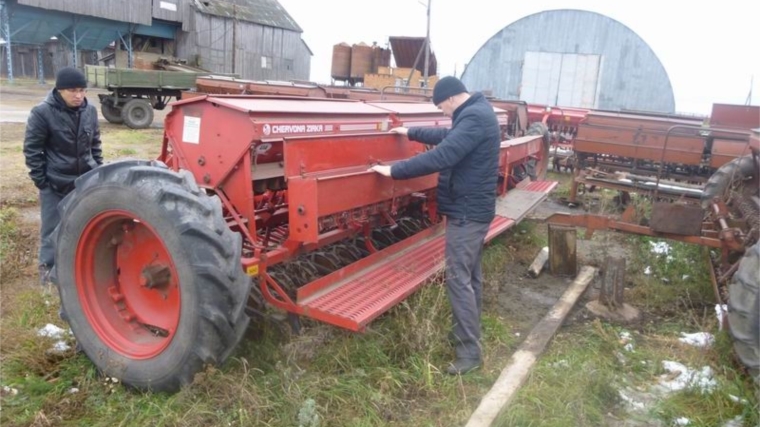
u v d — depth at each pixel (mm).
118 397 2994
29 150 4109
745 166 5473
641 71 23062
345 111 3918
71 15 26984
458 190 3393
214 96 3408
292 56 41656
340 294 3398
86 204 3041
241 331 2895
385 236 4738
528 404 3074
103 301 3223
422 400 3131
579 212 8203
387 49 22859
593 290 5016
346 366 3287
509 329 4160
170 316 3137
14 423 2752
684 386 3352
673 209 4734
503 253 5754
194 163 3480
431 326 3561
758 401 3119
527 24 24734
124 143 12289
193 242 2719
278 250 3365
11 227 5602
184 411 2801
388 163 4117
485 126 3293
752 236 4348
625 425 3031
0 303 4098
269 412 2846
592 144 8406
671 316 4562
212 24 34812
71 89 4094
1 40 27422
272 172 3516
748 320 3238
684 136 7727
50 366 3277
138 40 31766
